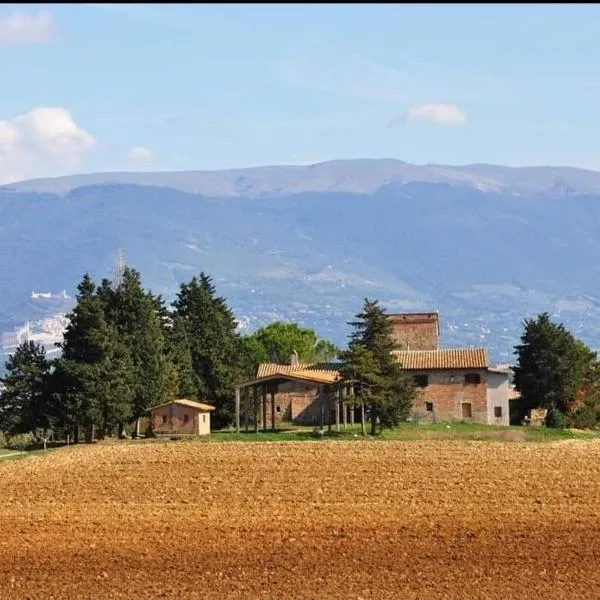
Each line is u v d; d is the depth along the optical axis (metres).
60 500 178.50
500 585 127.56
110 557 141.50
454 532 152.50
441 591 125.56
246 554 142.00
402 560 138.25
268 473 197.88
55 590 127.75
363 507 169.00
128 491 184.62
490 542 146.62
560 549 142.75
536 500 172.88
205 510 168.88
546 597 123.44
